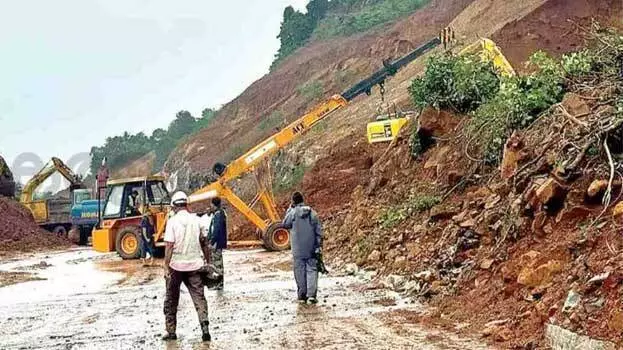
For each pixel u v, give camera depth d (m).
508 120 14.59
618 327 7.52
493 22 41.09
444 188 16.30
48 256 31.77
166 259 10.32
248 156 26.48
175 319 10.43
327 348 9.20
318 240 13.26
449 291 11.50
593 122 10.67
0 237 37.47
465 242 12.16
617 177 9.89
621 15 33.34
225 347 9.66
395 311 11.37
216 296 14.45
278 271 18.83
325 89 57.91
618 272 8.01
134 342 10.28
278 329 10.68
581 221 9.91
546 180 10.80
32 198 43.97
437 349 8.73
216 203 15.51
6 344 10.53
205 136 73.38
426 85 19.81
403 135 21.80
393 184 19.91
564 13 34.94
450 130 18.77
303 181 31.69
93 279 19.69
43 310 13.87
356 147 30.84
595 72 12.90
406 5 80.56
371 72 55.28
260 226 26.31
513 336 8.85
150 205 27.33
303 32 96.75
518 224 10.95
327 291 14.01
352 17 84.38
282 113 61.09
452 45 26.53
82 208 41.31
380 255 15.76
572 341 7.75
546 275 9.41
